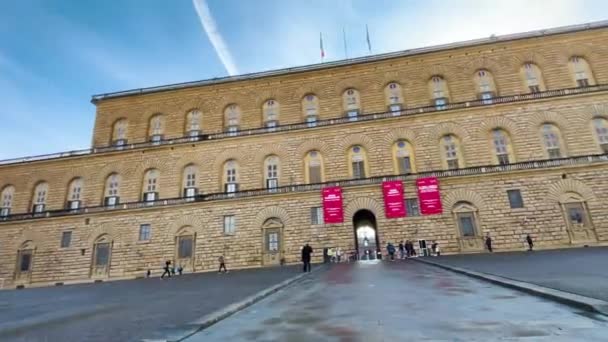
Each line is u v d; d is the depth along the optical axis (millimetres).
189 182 38031
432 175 32750
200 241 34719
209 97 42406
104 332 7324
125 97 43781
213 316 7531
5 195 40844
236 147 38031
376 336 5516
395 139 35375
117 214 36875
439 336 5309
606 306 6039
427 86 38156
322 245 32438
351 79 40062
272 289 12109
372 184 33312
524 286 8828
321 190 34000
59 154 41188
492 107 34344
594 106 32562
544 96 33594
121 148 40125
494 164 33094
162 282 24391
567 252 23375
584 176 30156
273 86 41500
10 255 37250
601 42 36031
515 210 30469
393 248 30125
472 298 8344
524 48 37344
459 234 30828
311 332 6039
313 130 37000
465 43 38438
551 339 4836
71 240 36750
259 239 33781
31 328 8445
